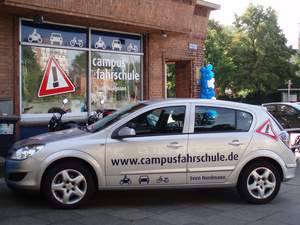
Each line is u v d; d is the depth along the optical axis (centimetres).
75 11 872
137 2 993
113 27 1044
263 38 4169
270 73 4069
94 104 1055
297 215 498
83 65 1030
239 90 4153
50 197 491
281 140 564
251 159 543
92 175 513
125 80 1128
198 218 480
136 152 511
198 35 1320
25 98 919
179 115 541
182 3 1111
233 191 640
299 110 1661
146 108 536
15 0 772
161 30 1095
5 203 534
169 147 520
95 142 502
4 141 746
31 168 482
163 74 1211
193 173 526
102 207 524
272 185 552
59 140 502
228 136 540
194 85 1322
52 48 964
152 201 566
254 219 478
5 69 865
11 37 874
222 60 3644
